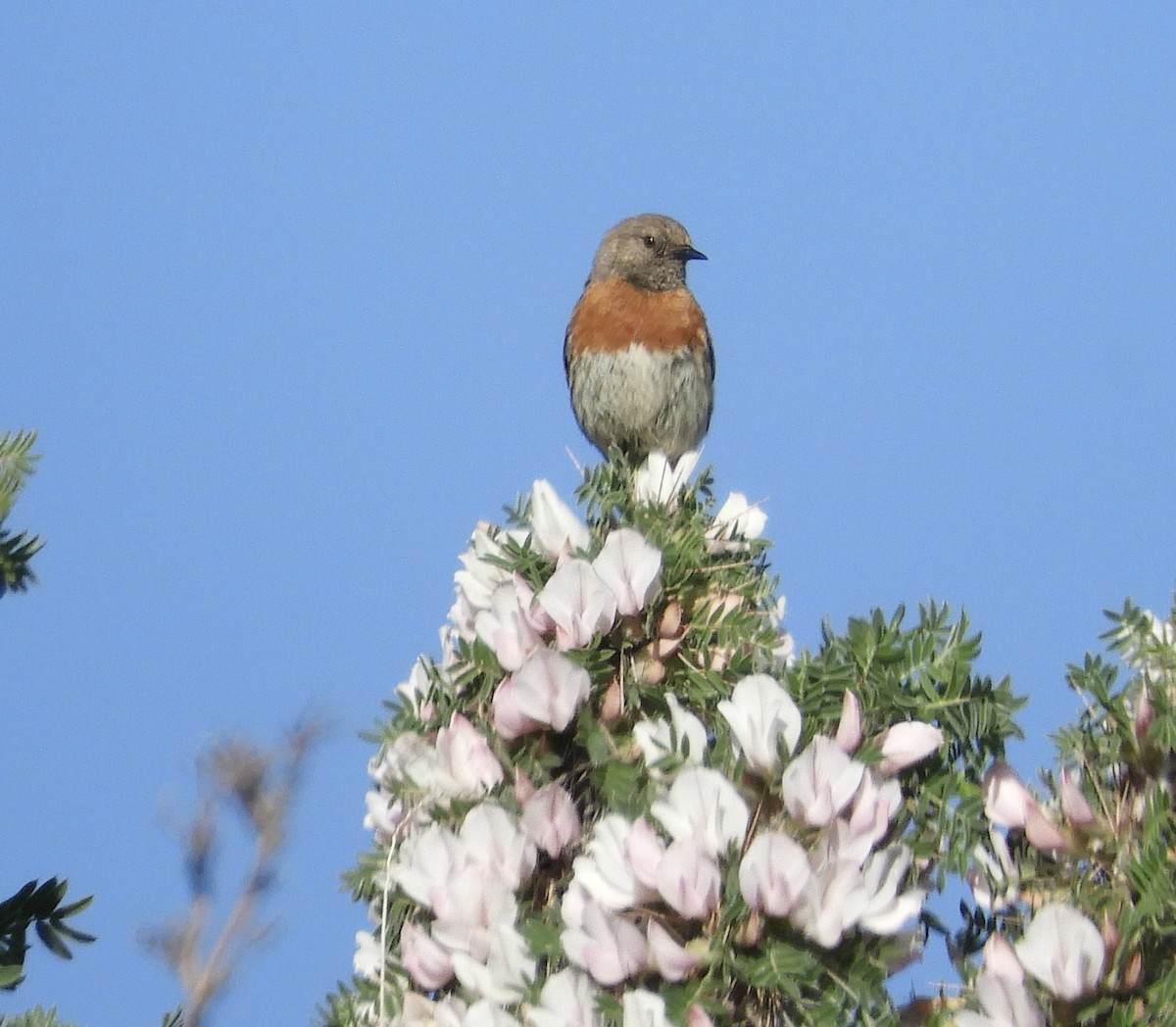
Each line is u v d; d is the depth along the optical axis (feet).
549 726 25.46
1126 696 25.93
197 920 18.19
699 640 26.23
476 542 27.78
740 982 22.54
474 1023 22.85
